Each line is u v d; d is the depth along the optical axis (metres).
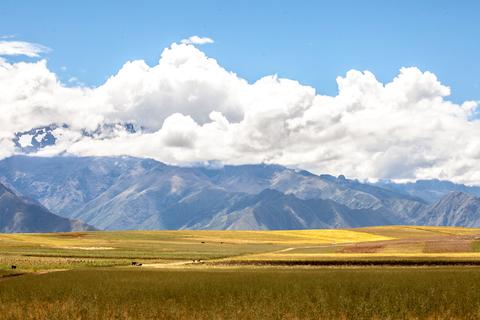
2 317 44.97
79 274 80.94
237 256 131.25
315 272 82.50
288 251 151.12
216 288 61.28
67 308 48.31
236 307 48.41
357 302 50.53
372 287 60.22
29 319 44.34
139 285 64.88
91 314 45.56
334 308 47.84
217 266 103.31
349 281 66.50
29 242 189.38
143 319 43.91
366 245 156.00
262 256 123.50
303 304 49.25
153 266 105.56
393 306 48.16
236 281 68.50
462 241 154.25
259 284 64.81
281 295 55.28
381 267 95.06
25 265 101.69
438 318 43.75
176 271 87.38
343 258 110.69
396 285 61.59
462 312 45.69
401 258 107.06
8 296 56.19
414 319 43.44
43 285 65.25
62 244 183.50
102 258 127.56
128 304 50.53
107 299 53.72
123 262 115.06
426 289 58.19
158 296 55.56
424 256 111.81
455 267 92.19
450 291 55.94
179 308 48.50
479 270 82.81
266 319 43.72
